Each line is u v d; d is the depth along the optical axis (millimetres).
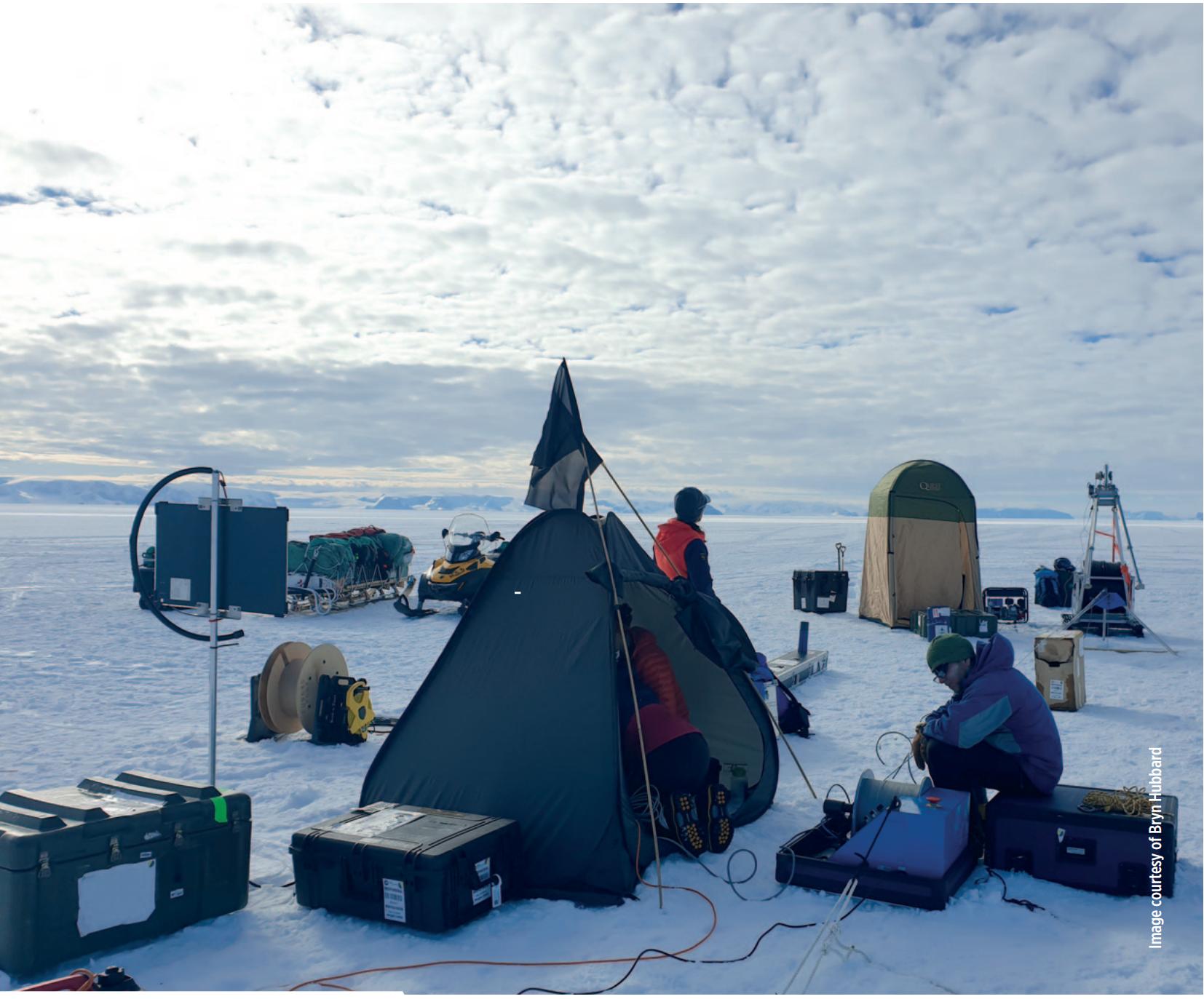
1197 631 14203
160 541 4941
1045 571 17625
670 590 5195
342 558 16391
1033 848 4328
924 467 14797
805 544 46719
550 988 3363
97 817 3600
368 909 3930
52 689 9391
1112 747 7082
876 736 7469
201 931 3830
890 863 4164
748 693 5547
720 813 4855
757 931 3846
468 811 4625
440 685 5105
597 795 4375
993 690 4590
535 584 5074
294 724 7410
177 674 10445
